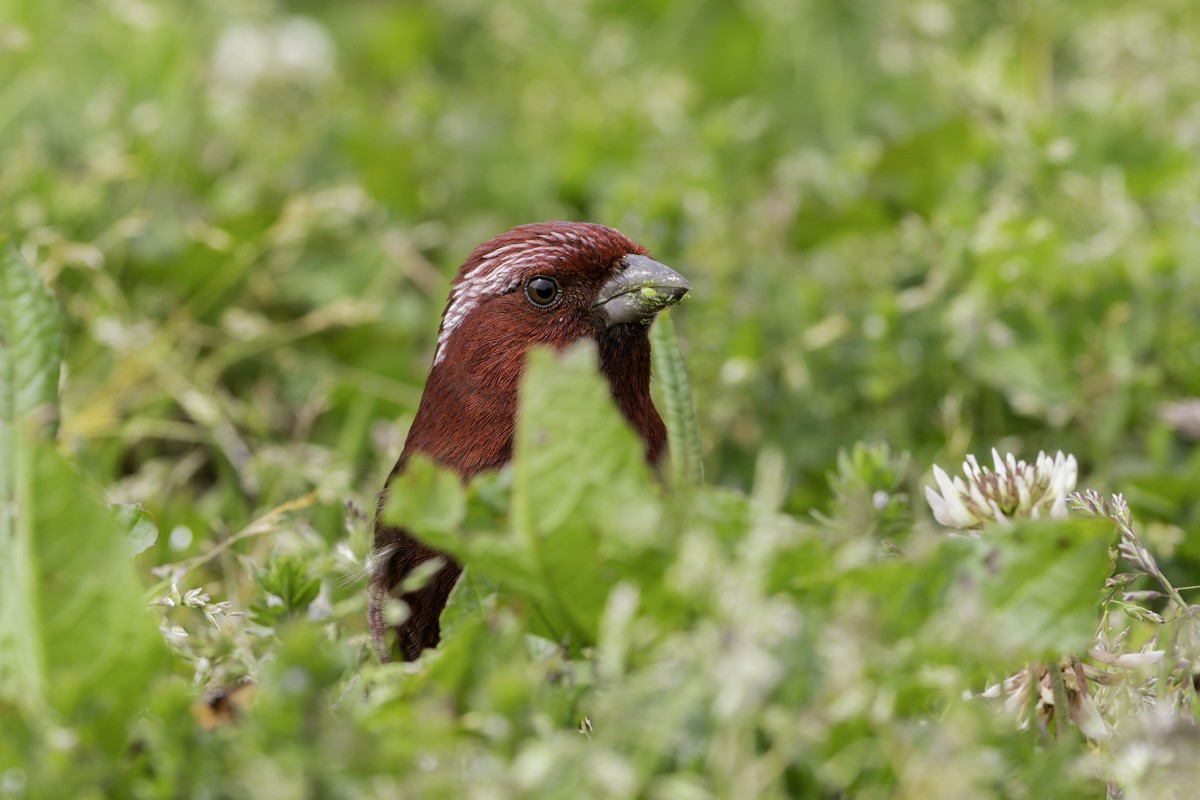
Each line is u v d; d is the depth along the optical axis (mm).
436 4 17000
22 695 5016
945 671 4891
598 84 15383
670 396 5852
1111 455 9875
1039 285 10492
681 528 5125
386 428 10672
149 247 11867
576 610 5266
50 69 13609
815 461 10328
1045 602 5082
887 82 14898
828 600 5125
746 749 4652
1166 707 5473
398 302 12195
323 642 5820
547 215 13617
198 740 4793
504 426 7750
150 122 13047
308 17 17031
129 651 5023
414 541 7020
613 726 4676
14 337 5754
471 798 4551
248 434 11086
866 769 4910
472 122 14461
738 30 15844
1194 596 8383
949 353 10312
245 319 11383
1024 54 14508
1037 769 4992
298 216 11758
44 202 11812
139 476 10227
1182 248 10727
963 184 11977
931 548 5145
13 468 5230
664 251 11359
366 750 4590
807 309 11203
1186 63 13625
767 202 12578
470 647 5164
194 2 15578
